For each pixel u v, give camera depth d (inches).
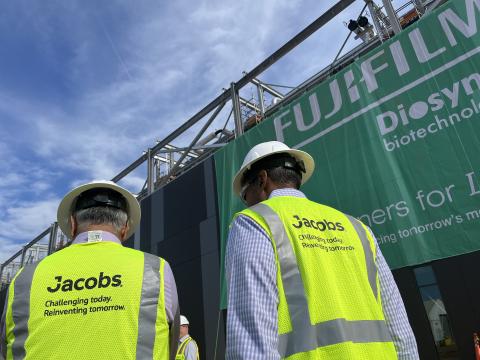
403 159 140.0
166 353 50.4
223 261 200.1
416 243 129.0
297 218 50.4
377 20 206.8
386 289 52.1
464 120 127.6
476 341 116.2
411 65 147.5
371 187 146.4
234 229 49.5
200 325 215.6
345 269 48.2
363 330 43.8
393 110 148.3
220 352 195.5
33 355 44.9
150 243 274.4
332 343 40.5
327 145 167.2
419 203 131.7
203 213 234.8
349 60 239.1
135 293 50.8
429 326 129.5
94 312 48.0
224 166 221.8
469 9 136.1
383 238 137.6
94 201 61.6
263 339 38.4
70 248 55.2
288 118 189.3
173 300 55.7
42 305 48.2
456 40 136.9
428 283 133.0
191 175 254.5
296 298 43.2
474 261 123.0
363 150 153.4
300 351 39.9
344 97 167.2
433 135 134.3
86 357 44.9
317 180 165.6
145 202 295.9
